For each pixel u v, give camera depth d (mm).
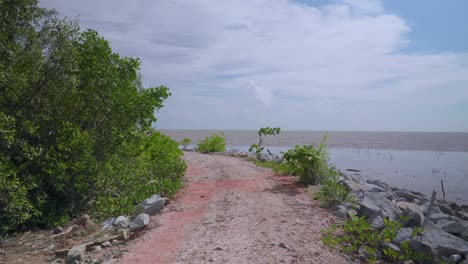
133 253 6730
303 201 10078
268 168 16234
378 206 10359
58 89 9578
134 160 12477
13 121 8391
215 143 26359
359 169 29000
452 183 22734
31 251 7828
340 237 7355
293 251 6617
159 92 13680
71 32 9875
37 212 8992
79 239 8367
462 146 61125
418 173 26828
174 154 15523
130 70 12289
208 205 9805
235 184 12461
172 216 9016
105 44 11578
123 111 11648
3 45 8781
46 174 9664
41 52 9438
